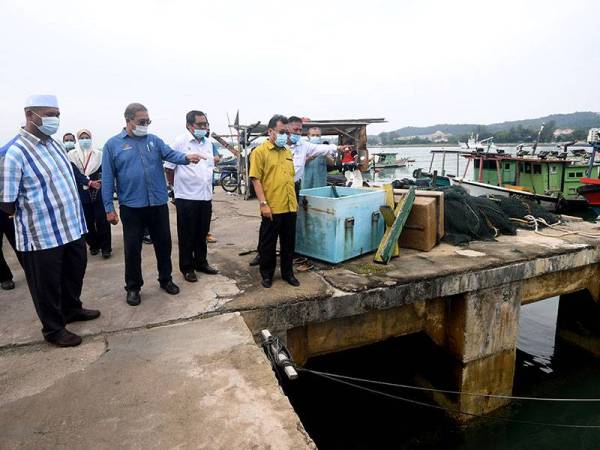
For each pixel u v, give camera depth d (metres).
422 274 4.87
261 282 4.72
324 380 6.45
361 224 5.41
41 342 3.52
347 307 4.41
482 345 5.29
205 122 4.74
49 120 3.21
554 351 7.39
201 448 2.33
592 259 6.15
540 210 7.93
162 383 2.91
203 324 3.78
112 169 4.01
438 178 18.31
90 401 2.73
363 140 11.98
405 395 6.02
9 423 2.54
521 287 5.50
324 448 5.14
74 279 3.73
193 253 4.99
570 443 5.14
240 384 2.89
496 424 5.46
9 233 4.68
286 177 4.38
